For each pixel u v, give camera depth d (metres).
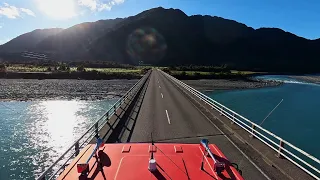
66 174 4.57
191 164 4.91
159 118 19.09
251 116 38.22
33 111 38.03
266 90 76.00
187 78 106.50
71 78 96.56
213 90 72.00
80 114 36.25
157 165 4.78
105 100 48.44
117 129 15.26
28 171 18.28
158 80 60.69
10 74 93.12
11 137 25.78
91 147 5.80
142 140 13.51
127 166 4.74
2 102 44.91
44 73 95.44
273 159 10.57
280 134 28.66
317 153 22.75
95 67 170.00
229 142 13.47
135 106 24.52
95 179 4.35
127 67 180.00
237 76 123.31
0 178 17.16
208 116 20.12
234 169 4.86
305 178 8.78
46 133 27.31
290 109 44.53
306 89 81.50
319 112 41.88
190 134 14.95
